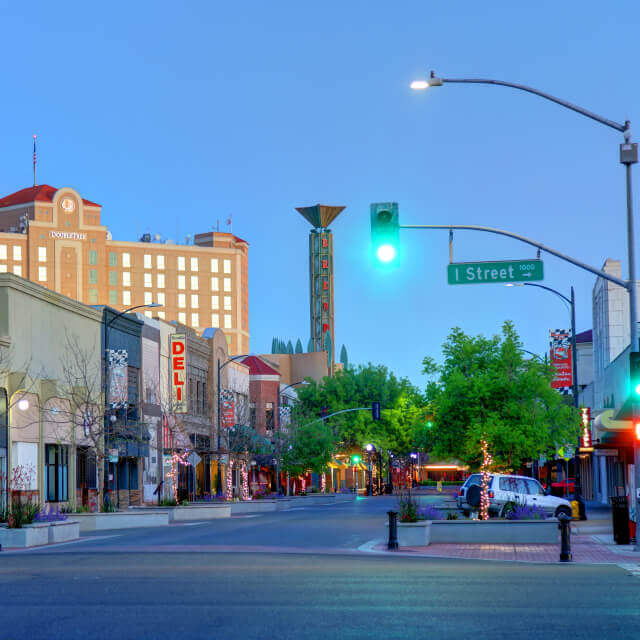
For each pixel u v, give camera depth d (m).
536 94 24.27
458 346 48.53
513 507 42.72
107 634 11.85
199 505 54.66
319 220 149.62
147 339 64.19
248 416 83.56
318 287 148.88
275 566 21.69
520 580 18.36
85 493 53.16
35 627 12.47
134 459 61.66
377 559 24.67
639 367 26.95
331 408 115.62
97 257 184.38
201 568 21.16
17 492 42.88
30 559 25.05
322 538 33.84
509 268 25.38
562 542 24.42
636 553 26.56
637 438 27.31
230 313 199.00
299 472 91.38
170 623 12.73
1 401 44.53
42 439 48.19
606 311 75.19
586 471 91.44
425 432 49.88
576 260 26.53
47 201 181.00
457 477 159.50
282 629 12.20
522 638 11.54
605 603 14.88
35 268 178.25
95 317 55.34
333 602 14.84
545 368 48.47
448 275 25.42
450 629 12.22
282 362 137.38
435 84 22.52
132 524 45.75
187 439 71.62
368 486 109.44
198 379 76.62
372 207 23.41
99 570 20.83
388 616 13.35
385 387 116.88
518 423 46.34
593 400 85.19
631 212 27.27
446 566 21.94
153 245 191.62
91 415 49.06
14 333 45.28
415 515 31.78
